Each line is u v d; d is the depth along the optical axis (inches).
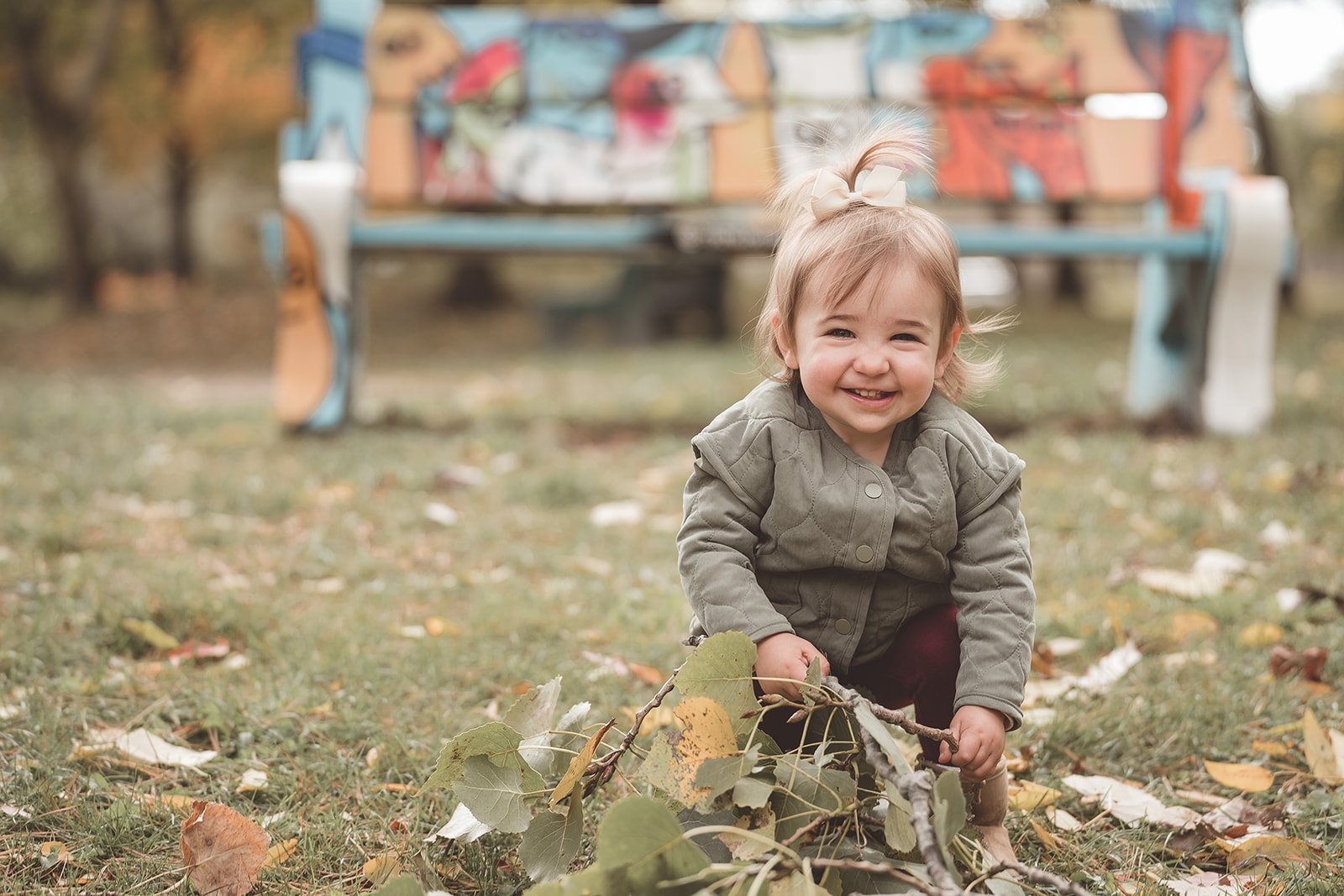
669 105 232.1
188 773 88.4
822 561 76.2
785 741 76.8
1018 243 215.2
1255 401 216.7
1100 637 116.8
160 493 176.7
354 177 221.8
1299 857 76.7
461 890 73.3
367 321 602.9
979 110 229.5
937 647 77.7
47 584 129.3
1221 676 107.7
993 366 86.4
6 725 93.8
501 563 144.3
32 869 75.2
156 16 623.8
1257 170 463.5
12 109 678.5
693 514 77.6
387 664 108.4
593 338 558.6
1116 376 301.1
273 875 74.5
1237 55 230.5
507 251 227.1
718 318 520.7
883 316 74.1
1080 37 230.8
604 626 119.7
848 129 212.7
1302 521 155.9
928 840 58.0
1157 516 158.2
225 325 563.8
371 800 84.1
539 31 232.7
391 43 231.9
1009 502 77.0
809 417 78.2
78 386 337.1
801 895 59.6
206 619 117.2
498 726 70.4
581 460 202.4
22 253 842.8
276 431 226.8
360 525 159.2
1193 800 86.5
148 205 914.7
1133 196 228.8
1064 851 78.6
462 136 230.5
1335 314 524.7
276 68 645.9
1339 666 108.7
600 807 81.3
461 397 297.1
